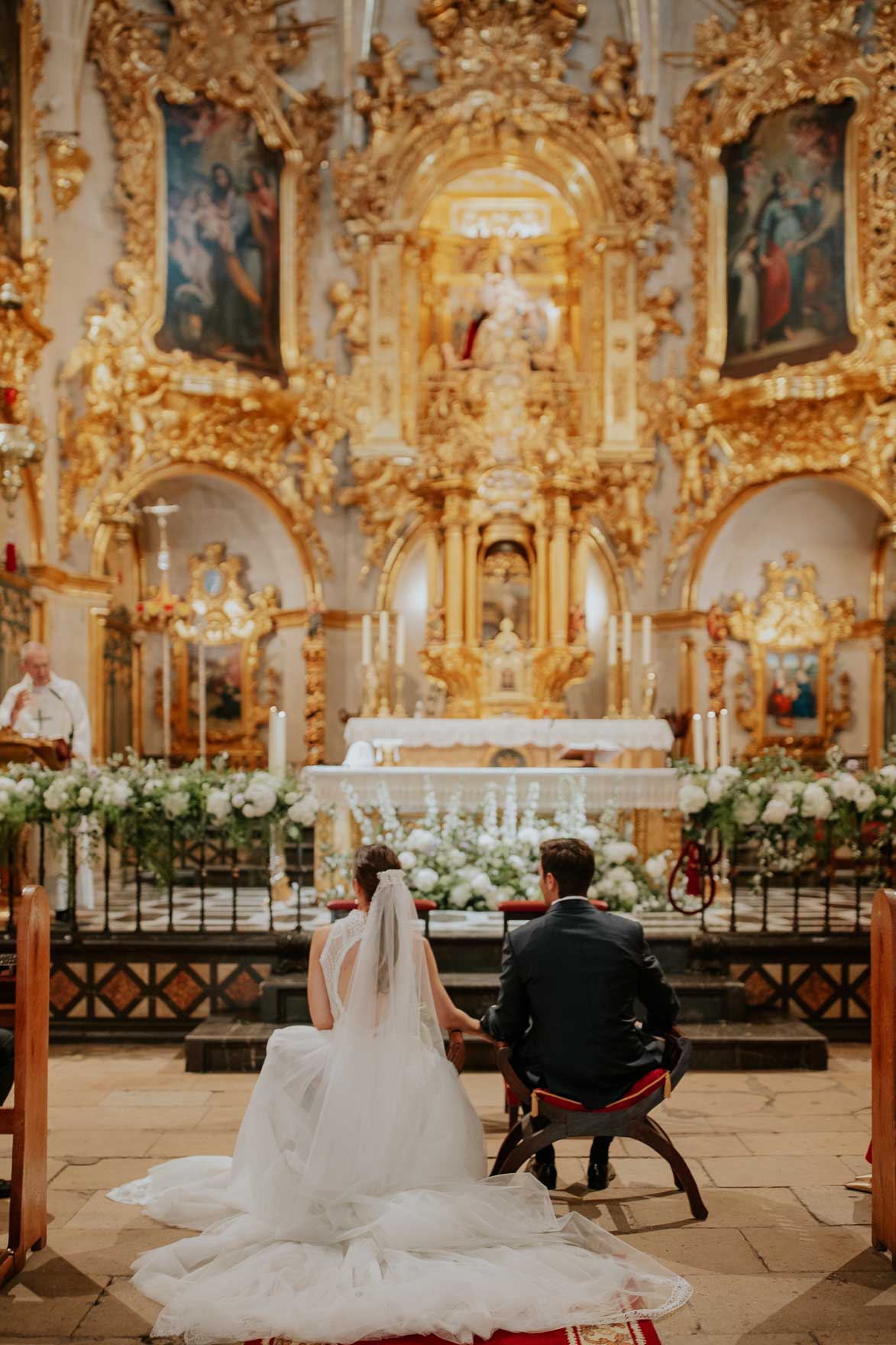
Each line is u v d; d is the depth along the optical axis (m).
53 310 12.90
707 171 14.67
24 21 11.83
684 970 7.80
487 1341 3.54
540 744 10.25
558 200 15.86
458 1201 4.18
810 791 7.67
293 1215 4.15
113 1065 7.09
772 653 14.91
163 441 13.64
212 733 14.91
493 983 7.14
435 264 15.88
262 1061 6.90
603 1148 4.89
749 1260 4.15
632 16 14.80
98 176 13.41
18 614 12.07
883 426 13.69
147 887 11.98
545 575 13.74
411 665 15.02
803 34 13.96
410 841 8.46
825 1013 7.80
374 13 14.98
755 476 14.30
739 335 14.54
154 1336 3.59
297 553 14.62
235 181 14.27
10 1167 5.05
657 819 9.41
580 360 15.45
